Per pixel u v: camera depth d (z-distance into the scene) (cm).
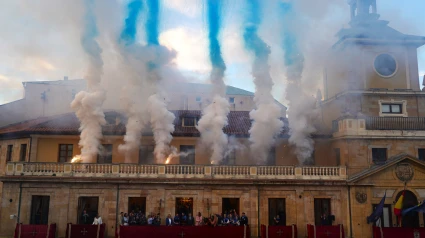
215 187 3431
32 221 3341
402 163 3478
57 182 3347
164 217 3375
